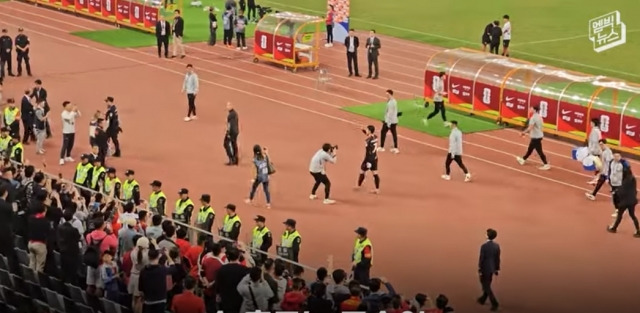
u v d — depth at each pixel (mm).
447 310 29828
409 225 45000
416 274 40000
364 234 36094
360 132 58469
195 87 59812
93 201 39000
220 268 29547
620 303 37781
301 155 54125
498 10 96938
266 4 97438
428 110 63125
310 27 87062
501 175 51844
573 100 56625
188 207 39750
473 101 61562
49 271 34344
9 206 35031
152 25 83250
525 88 58969
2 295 33469
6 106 57781
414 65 75625
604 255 42188
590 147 51312
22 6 94625
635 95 54906
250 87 67938
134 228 33938
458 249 42500
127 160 52781
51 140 55812
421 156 54469
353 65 73375
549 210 47125
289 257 37062
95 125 50844
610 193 49250
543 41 85062
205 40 81875
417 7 98000
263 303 29000
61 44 79500
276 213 45969
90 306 31047
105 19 87375
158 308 29562
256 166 46312
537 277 40000
